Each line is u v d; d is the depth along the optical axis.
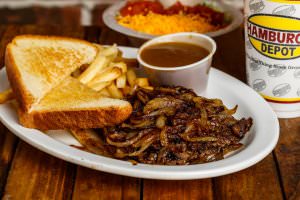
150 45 0.71
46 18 1.34
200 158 0.58
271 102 0.66
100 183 0.57
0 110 0.63
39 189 0.57
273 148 0.59
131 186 0.57
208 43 0.70
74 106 0.60
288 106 0.65
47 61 0.68
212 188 0.57
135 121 0.60
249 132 0.61
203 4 0.92
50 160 0.60
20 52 0.68
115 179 0.58
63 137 0.62
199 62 0.66
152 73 0.67
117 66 0.68
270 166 0.59
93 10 1.33
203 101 0.62
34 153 0.62
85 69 0.70
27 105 0.60
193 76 0.67
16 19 1.34
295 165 0.59
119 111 0.59
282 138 0.63
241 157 0.56
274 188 0.56
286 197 0.55
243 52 0.81
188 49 0.70
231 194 0.56
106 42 0.85
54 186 0.57
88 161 0.55
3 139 0.64
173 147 0.58
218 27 0.87
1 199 0.55
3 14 1.33
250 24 0.64
